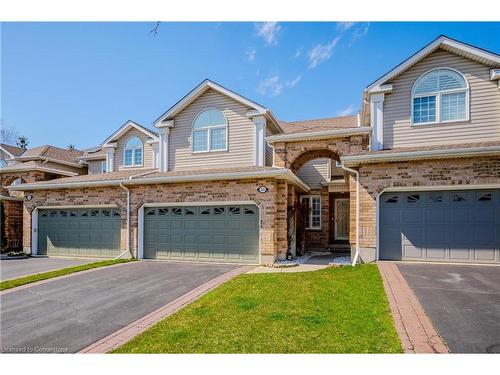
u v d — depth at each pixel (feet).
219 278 30.04
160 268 35.99
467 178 31.30
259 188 39.19
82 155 82.94
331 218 60.59
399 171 33.53
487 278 24.93
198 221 42.24
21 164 72.79
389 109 38.29
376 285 23.71
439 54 36.88
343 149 42.80
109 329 18.04
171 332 16.65
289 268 35.29
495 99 34.94
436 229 32.55
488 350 13.56
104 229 47.73
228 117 48.37
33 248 52.08
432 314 17.44
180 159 50.55
